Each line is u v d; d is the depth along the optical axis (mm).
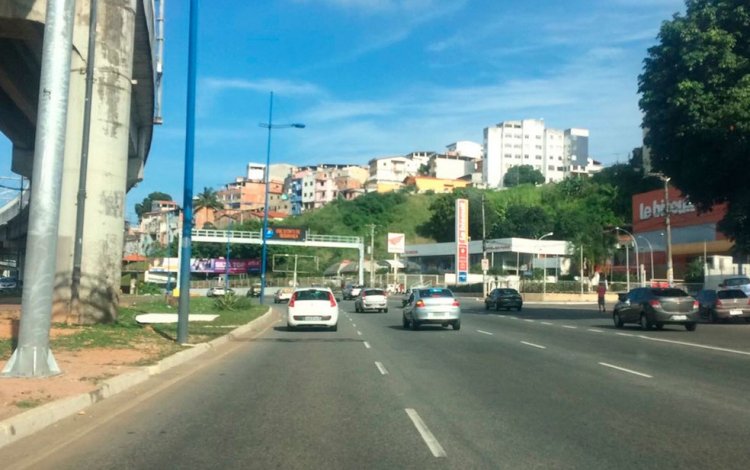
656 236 76562
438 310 26641
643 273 62906
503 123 161250
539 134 161875
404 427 8961
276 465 7102
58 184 11773
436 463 7191
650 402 10758
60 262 21281
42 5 20438
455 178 168125
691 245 70375
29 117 33031
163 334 20594
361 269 76000
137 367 13523
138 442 8086
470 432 8656
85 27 21594
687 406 10414
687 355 17625
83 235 21562
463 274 76188
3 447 7707
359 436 8438
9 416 8422
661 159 31422
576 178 121312
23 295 11633
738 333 25328
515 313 42094
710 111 27266
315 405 10555
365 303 43125
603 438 8305
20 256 80438
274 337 23672
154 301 43781
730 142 27156
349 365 15641
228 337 22250
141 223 137750
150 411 10016
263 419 9477
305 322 26203
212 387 12336
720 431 8672
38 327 11586
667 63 29875
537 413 9891
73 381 11305
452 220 119312
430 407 10383
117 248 22453
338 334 25047
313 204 159750
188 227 19188
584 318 36062
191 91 19453
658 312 26266
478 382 12953
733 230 32625
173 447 7844
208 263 104312
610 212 107500
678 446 7891
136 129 37906
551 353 18156
